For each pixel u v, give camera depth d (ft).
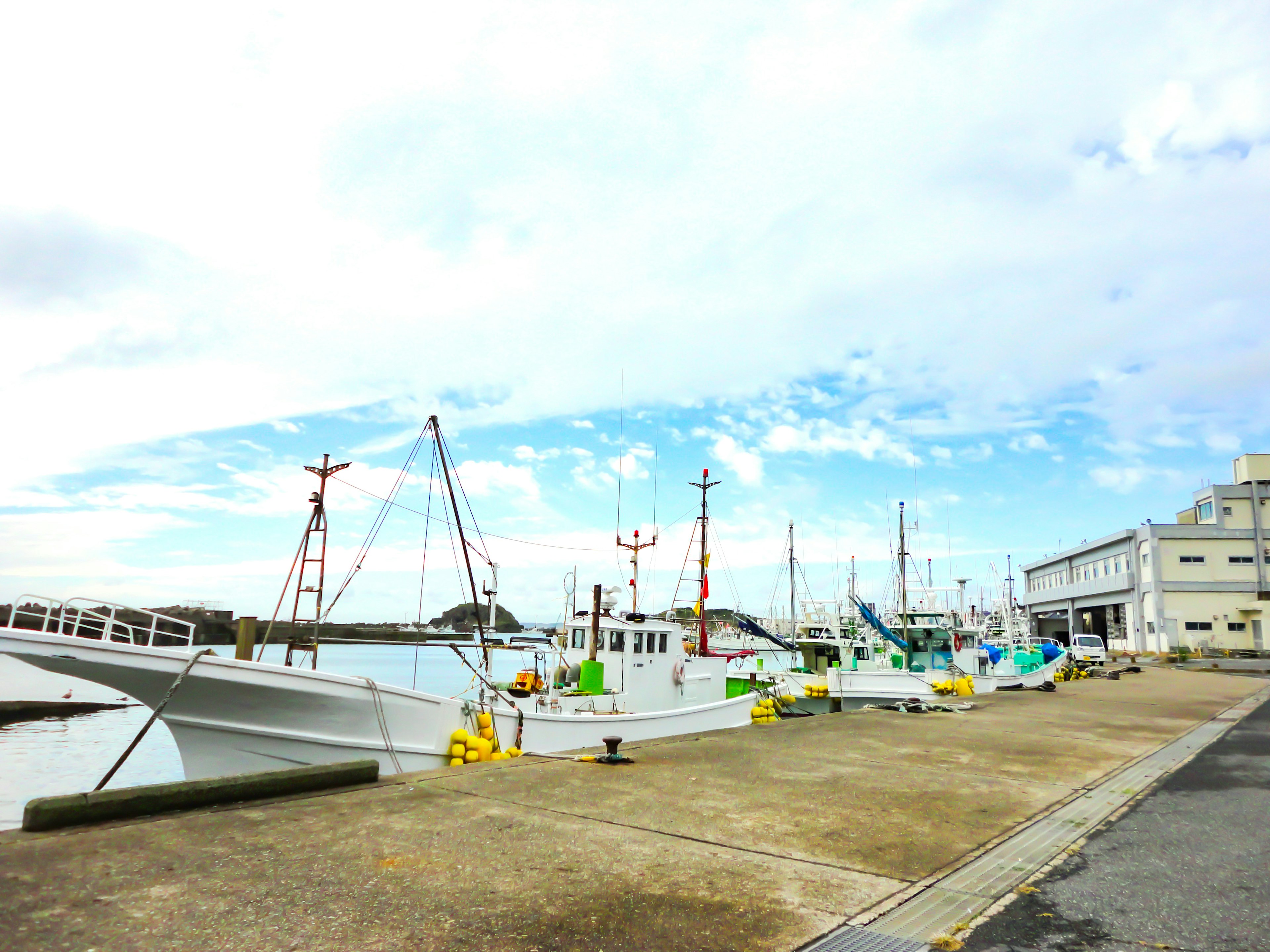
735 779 24.18
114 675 27.02
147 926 11.50
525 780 22.99
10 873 13.47
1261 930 12.33
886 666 83.30
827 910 12.92
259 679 28.91
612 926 12.00
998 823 19.21
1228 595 192.03
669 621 61.93
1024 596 317.63
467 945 11.14
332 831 16.78
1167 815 20.26
